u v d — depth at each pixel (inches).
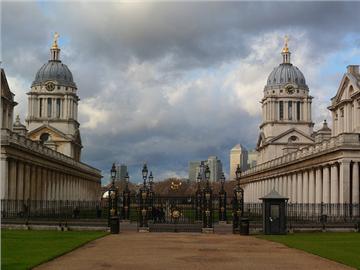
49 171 4909.0
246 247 1664.6
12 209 3171.8
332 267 1171.3
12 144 3506.4
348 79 4168.3
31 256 1304.1
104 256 1365.7
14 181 3683.6
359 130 3922.2
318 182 4079.7
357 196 3437.5
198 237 2137.1
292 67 7514.8
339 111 4384.8
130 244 1749.5
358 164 3472.0
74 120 7121.1
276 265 1202.6
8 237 1924.2
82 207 5167.3
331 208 3161.9
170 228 2576.3
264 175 6368.1
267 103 7406.5
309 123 7273.6
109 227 2486.5
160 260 1288.1
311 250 1529.3
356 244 1744.6
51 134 6707.7
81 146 7470.5
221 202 3403.1
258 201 6692.9
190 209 4613.7
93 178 7819.9
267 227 2326.5
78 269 1111.6
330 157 3727.9
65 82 7155.5
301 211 3316.9
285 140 6830.7
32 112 7076.8
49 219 2874.0
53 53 7327.8
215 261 1277.1
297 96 7317.9
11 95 4200.3
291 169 4894.2
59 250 1461.6
